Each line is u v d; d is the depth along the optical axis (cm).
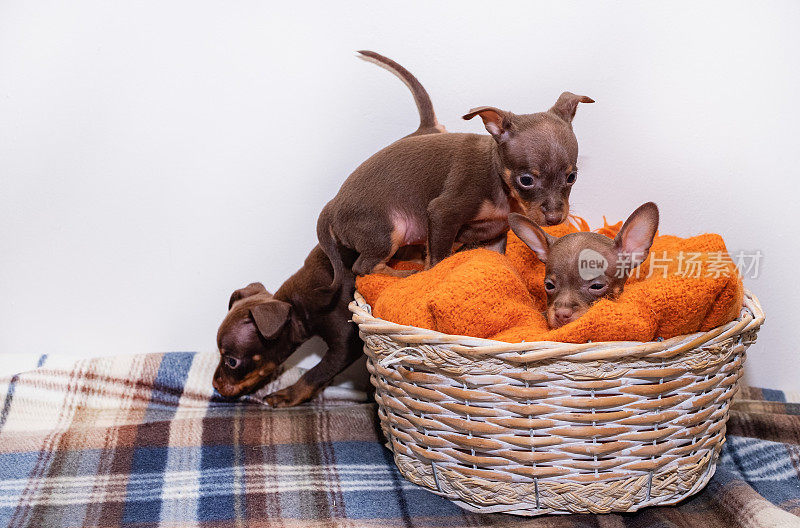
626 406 144
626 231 163
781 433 197
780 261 228
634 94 219
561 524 153
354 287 207
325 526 156
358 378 237
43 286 240
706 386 151
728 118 219
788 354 234
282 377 233
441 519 160
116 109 226
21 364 237
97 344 243
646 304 147
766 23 213
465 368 145
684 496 161
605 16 214
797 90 216
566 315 160
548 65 218
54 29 221
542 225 175
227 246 235
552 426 145
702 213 226
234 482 175
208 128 227
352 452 192
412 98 223
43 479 175
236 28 219
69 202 234
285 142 227
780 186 223
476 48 218
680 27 214
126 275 238
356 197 187
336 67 221
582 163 224
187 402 226
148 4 218
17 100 226
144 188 232
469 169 180
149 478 176
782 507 164
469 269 160
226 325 209
